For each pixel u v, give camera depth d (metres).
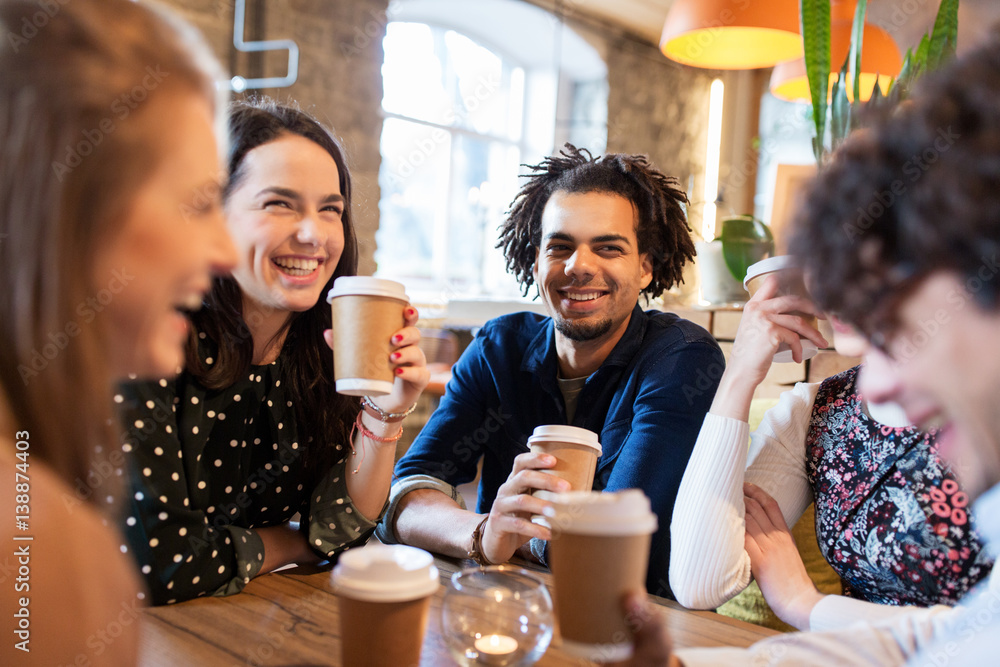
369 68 4.81
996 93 0.46
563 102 6.61
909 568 1.05
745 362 1.15
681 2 2.31
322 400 1.26
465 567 1.17
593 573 0.67
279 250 1.13
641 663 0.67
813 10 1.66
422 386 1.13
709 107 6.98
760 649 0.74
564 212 1.45
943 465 1.03
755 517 1.15
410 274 6.28
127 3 0.53
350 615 0.71
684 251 1.68
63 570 0.42
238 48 4.10
